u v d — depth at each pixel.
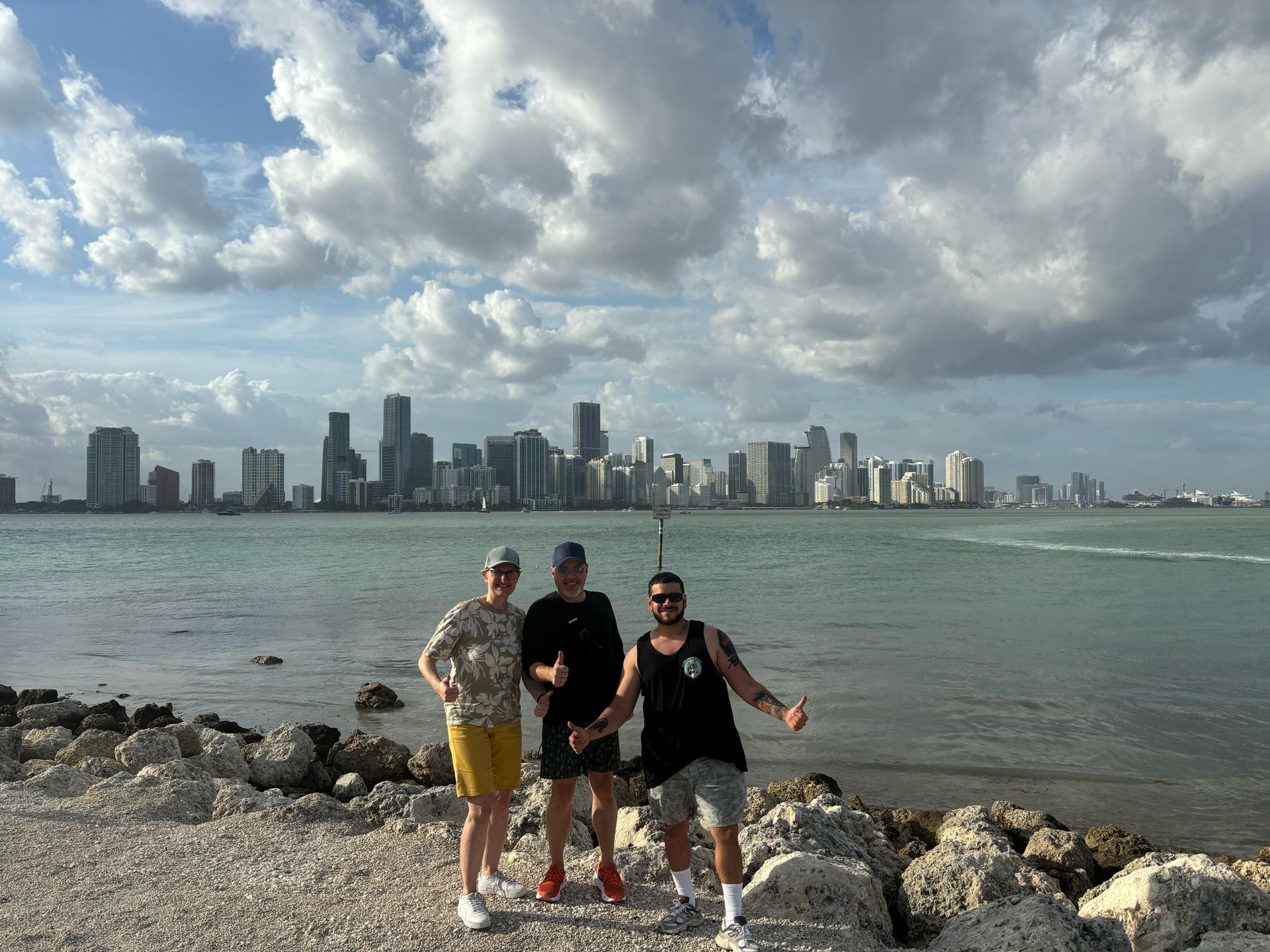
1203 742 11.49
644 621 23.72
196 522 198.62
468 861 4.39
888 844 6.64
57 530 133.50
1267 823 8.64
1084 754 11.01
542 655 4.61
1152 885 4.66
